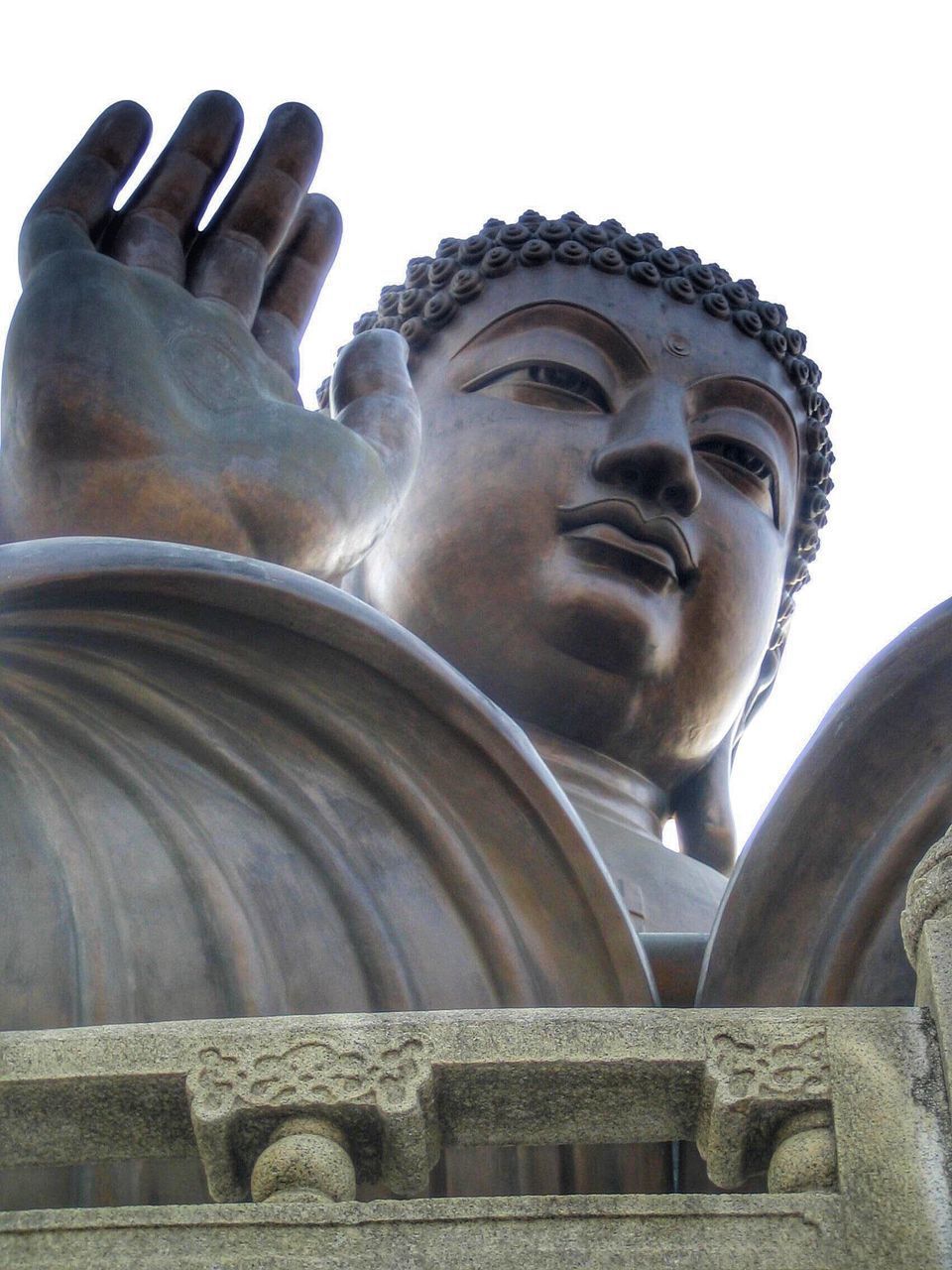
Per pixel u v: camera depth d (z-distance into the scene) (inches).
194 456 302.4
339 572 316.2
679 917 348.5
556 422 401.1
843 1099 188.4
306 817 272.5
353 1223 175.0
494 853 266.7
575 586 381.1
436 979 261.6
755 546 406.9
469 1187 248.8
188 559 256.1
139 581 255.3
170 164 350.3
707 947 261.1
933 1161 182.7
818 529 461.1
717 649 396.2
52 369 299.6
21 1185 243.9
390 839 270.7
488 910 264.7
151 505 295.9
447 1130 198.5
